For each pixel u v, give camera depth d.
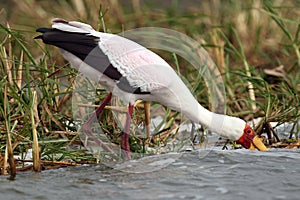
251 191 9.10
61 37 10.78
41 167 10.12
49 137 10.97
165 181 9.60
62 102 12.14
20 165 10.23
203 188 9.26
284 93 13.57
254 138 11.48
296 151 11.33
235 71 14.41
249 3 17.67
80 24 11.01
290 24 16.98
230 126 11.52
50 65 12.39
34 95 10.89
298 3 17.25
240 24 17.11
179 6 20.03
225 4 18.17
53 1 17.88
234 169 10.18
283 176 9.79
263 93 13.43
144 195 8.95
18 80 11.95
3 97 10.82
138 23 17.97
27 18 17.11
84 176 9.80
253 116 13.52
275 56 16.33
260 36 16.97
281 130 12.83
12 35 11.52
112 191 9.13
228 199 8.77
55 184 9.38
